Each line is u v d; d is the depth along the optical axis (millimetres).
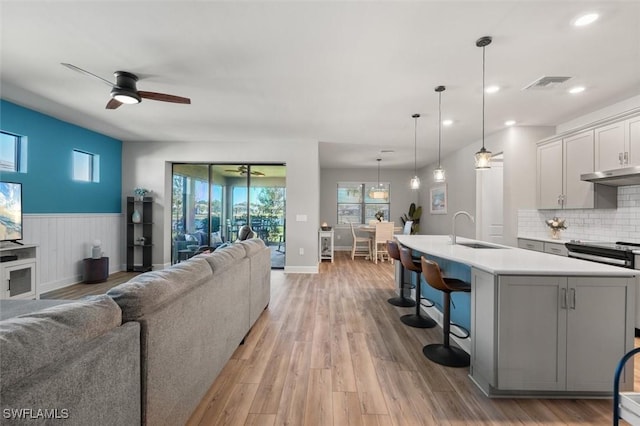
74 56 2609
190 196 6215
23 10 1992
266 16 2053
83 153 5109
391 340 2801
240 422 1680
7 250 3451
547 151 4320
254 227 6254
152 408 1271
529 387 1870
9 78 3059
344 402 1870
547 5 1911
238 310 2498
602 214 3859
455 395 1957
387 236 7234
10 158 3949
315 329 3045
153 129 4984
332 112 4031
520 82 3051
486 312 1967
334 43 2375
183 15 2047
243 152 5820
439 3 1905
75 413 870
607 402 1880
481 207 5523
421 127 4715
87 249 5016
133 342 1155
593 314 1862
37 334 840
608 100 3520
